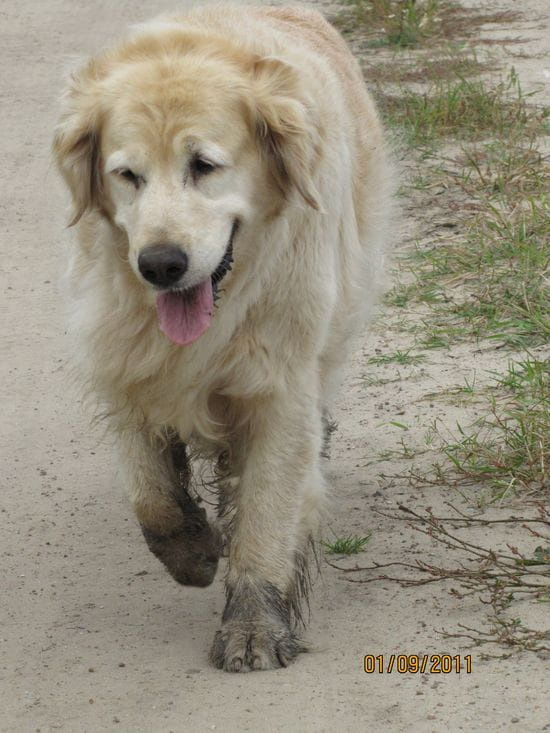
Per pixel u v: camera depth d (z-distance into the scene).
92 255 8.47
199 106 7.64
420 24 26.11
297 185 7.84
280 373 8.27
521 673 7.36
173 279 7.49
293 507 8.35
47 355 13.54
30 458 11.38
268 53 8.54
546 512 9.33
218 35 8.34
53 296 15.12
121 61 8.14
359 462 10.62
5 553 9.71
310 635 8.17
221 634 8.02
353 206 9.57
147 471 8.69
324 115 8.43
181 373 8.30
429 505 9.79
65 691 7.71
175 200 7.58
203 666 7.93
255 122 7.85
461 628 7.98
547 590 8.23
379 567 8.93
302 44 9.71
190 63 7.87
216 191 7.70
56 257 16.27
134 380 8.45
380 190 10.61
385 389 11.91
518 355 12.24
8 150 21.02
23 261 16.30
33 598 9.02
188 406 8.45
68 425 11.99
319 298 8.29
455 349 12.56
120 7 30.94
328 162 8.36
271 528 8.26
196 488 10.38
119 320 8.31
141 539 9.85
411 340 12.93
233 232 7.89
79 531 10.02
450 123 19.16
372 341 12.98
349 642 8.01
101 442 11.56
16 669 8.04
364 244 10.03
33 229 17.44
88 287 8.48
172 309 7.79
